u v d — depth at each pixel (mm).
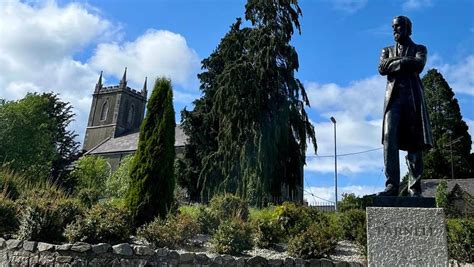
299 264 9406
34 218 9258
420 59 4684
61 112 43375
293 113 26766
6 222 9859
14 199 12234
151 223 10336
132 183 11750
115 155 69500
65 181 34562
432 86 50406
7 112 37188
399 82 4738
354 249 10891
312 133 27922
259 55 26953
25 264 8727
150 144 12047
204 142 32906
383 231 4164
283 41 27438
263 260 9203
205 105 34188
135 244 9602
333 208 23984
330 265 9430
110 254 8594
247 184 25203
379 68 4926
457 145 45875
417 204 4262
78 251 8586
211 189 27625
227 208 13039
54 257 8570
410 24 4926
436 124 48156
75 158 42156
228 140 27094
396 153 4555
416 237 4051
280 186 26031
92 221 9328
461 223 11281
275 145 25500
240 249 9828
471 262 10430
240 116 26484
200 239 11164
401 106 4688
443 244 3959
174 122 12672
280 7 28531
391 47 4984
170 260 8711
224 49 31344
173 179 12180
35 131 38094
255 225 11508
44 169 35062
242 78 26812
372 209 4250
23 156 35781
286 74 27172
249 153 25672
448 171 44844
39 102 39969
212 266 8875
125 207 11328
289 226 12328
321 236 10312
